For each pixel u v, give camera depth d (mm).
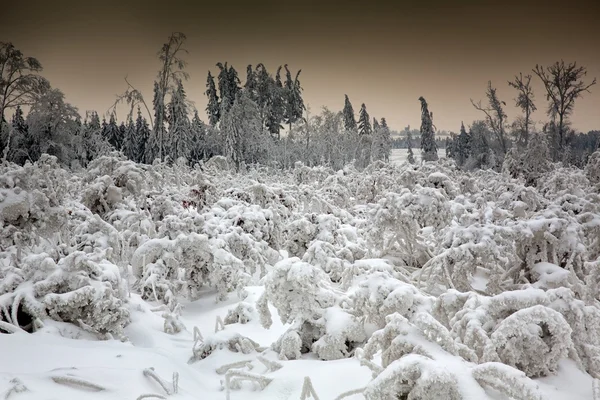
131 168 10711
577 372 3490
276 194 12055
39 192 6840
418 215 7977
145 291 7539
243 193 11859
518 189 10109
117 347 4508
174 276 7859
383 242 8773
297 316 4762
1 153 27172
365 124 52156
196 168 16500
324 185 14711
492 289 6180
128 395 3271
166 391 3465
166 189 11180
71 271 5418
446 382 2756
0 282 5266
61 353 4023
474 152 39156
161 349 4805
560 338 3363
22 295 5051
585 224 7266
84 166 30328
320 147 39375
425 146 44125
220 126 37469
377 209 8539
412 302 4281
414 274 7547
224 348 4832
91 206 10094
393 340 3354
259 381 3809
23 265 5391
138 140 39781
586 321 3703
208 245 7707
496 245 6152
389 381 2871
